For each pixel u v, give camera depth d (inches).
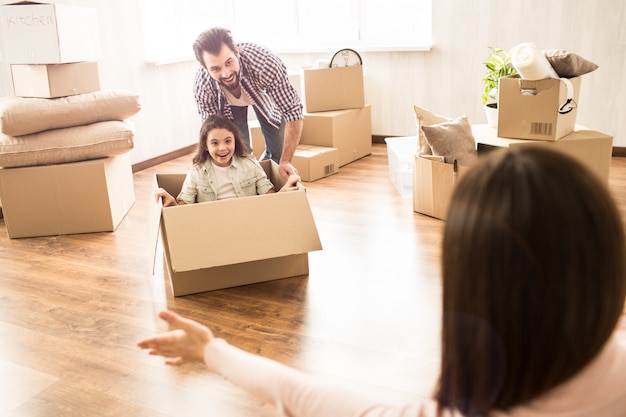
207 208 93.8
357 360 78.7
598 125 173.5
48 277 107.3
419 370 76.0
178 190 114.8
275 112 132.1
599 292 18.7
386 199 143.8
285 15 209.8
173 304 95.7
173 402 71.7
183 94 199.2
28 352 83.5
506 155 20.0
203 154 108.7
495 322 19.2
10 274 109.0
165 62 185.2
